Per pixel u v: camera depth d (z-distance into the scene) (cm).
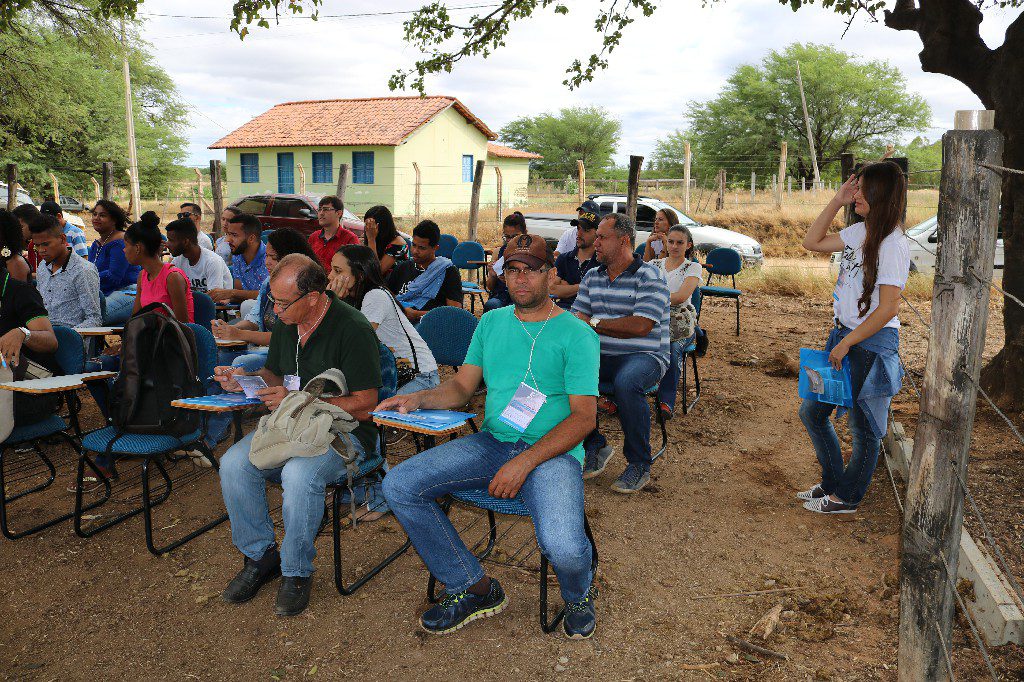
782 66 4309
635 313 434
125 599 319
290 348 336
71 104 2973
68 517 391
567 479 274
